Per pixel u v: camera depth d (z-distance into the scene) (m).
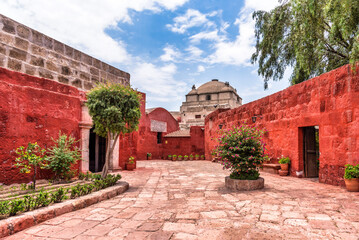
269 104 9.88
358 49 5.77
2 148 5.51
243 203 4.57
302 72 11.12
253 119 11.02
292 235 2.95
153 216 3.89
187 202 4.81
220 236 2.99
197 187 6.52
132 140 11.59
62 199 4.46
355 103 5.70
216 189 6.12
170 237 2.99
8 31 6.36
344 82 6.02
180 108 51.09
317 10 7.29
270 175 8.59
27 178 6.03
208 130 19.08
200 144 22.05
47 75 7.46
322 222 3.36
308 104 7.41
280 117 9.05
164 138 23.05
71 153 6.91
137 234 3.11
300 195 5.07
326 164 6.57
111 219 3.75
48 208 3.88
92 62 9.51
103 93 6.76
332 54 10.38
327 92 6.61
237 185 5.89
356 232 2.98
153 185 6.97
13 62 6.43
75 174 7.30
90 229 3.30
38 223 3.55
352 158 5.71
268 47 11.85
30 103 6.21
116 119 6.65
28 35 6.91
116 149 10.70
